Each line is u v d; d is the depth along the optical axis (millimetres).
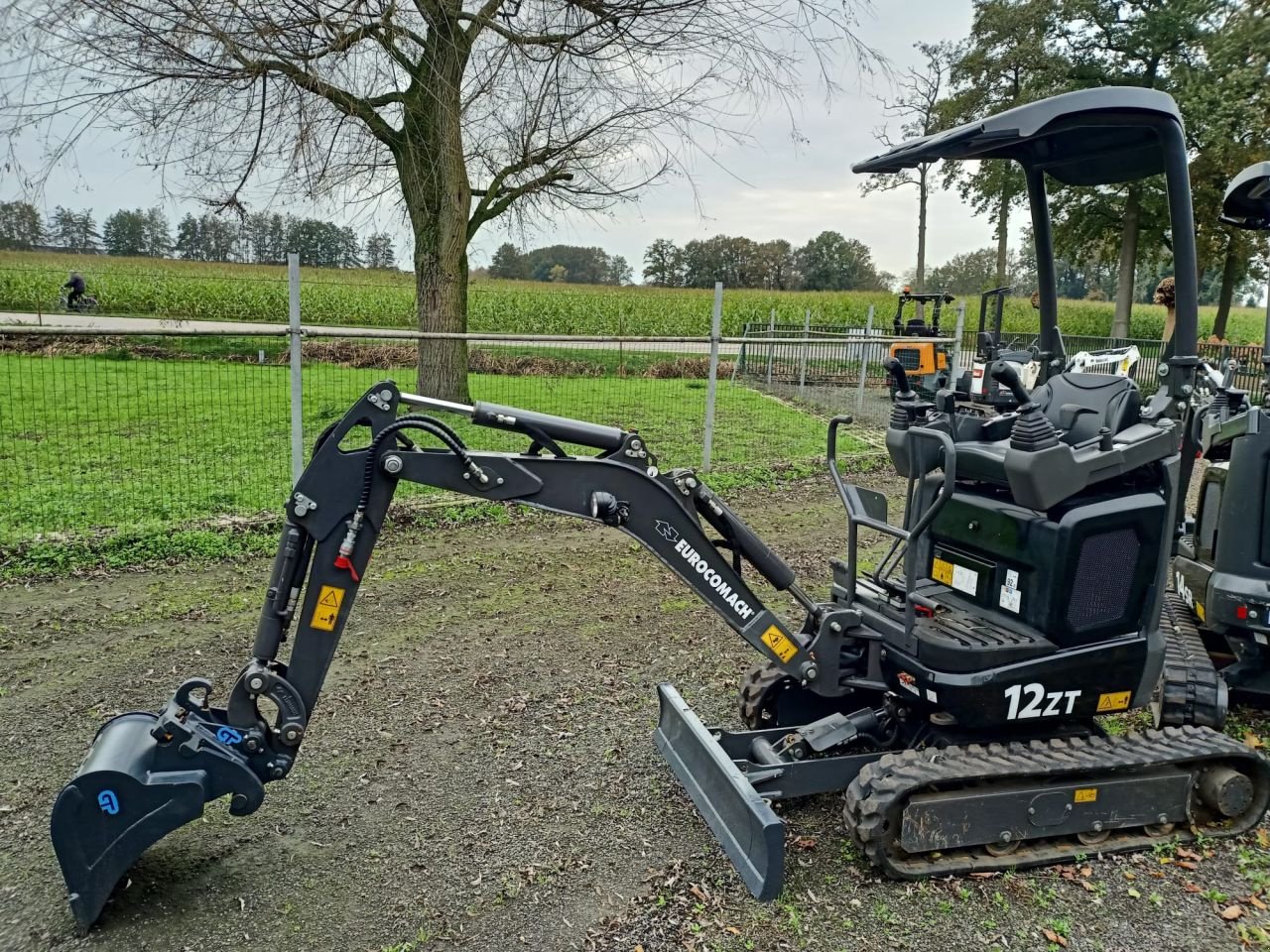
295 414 7629
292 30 9312
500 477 3262
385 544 7488
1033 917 3209
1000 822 3430
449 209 11484
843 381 19125
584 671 5191
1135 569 3551
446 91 10773
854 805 3318
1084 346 18938
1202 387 4301
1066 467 3312
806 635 3885
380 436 3162
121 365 15461
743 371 19094
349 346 16906
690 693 4941
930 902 3266
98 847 2959
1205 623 4922
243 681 3143
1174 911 3262
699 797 3596
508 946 2984
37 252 37062
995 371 3352
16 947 2943
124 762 3014
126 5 8938
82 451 9695
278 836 3570
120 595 6094
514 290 35406
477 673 5121
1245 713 4883
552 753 4270
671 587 6707
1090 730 3846
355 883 3297
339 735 4387
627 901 3219
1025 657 3467
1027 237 26094
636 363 17859
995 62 26578
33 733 4305
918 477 3857
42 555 6547
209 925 3057
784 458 11039
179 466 9094
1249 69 23188
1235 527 4504
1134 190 24969
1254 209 5273
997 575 3717
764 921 3129
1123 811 3576
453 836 3594
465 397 12000
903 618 3707
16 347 11711
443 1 10258
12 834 3531
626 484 3395
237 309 27312
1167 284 11367
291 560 3191
